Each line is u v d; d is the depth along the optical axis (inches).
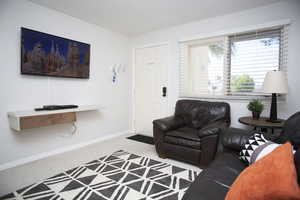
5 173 79.7
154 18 113.0
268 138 61.6
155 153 105.7
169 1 90.7
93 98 125.9
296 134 51.9
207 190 40.0
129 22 120.2
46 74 96.3
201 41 118.0
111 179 74.7
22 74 88.0
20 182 71.9
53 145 104.0
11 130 86.7
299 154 36.5
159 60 138.8
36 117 85.8
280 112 93.4
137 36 149.1
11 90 85.7
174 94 131.7
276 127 73.7
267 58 96.9
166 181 73.4
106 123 137.2
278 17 91.3
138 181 73.2
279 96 93.1
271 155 37.0
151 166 87.5
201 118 103.9
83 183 71.4
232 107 107.7
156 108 142.9
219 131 77.5
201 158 83.0
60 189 67.2
